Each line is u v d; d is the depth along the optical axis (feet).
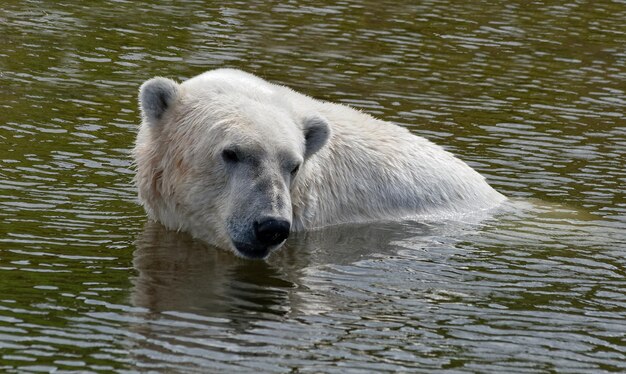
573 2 101.60
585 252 47.21
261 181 41.78
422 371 34.35
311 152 45.73
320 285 41.57
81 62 72.54
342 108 52.60
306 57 78.95
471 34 88.74
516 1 100.42
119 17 84.79
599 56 85.56
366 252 45.96
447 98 71.87
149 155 45.55
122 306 37.78
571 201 54.80
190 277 41.37
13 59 71.51
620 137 66.18
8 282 38.96
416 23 90.58
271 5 92.43
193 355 34.24
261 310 38.42
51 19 82.53
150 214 47.34
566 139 65.00
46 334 35.01
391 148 52.24
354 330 37.17
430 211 51.85
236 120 43.04
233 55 77.77
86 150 56.03
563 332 38.11
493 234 49.32
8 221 45.24
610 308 40.63
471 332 37.68
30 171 51.93
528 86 76.07
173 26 83.76
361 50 81.87
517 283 42.86
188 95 45.01
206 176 43.42
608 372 35.14
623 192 56.59
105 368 32.99
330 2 94.84
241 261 43.75
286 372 33.50
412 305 39.91
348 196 49.83
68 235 44.57
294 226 47.57
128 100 65.62
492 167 59.21
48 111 61.82
